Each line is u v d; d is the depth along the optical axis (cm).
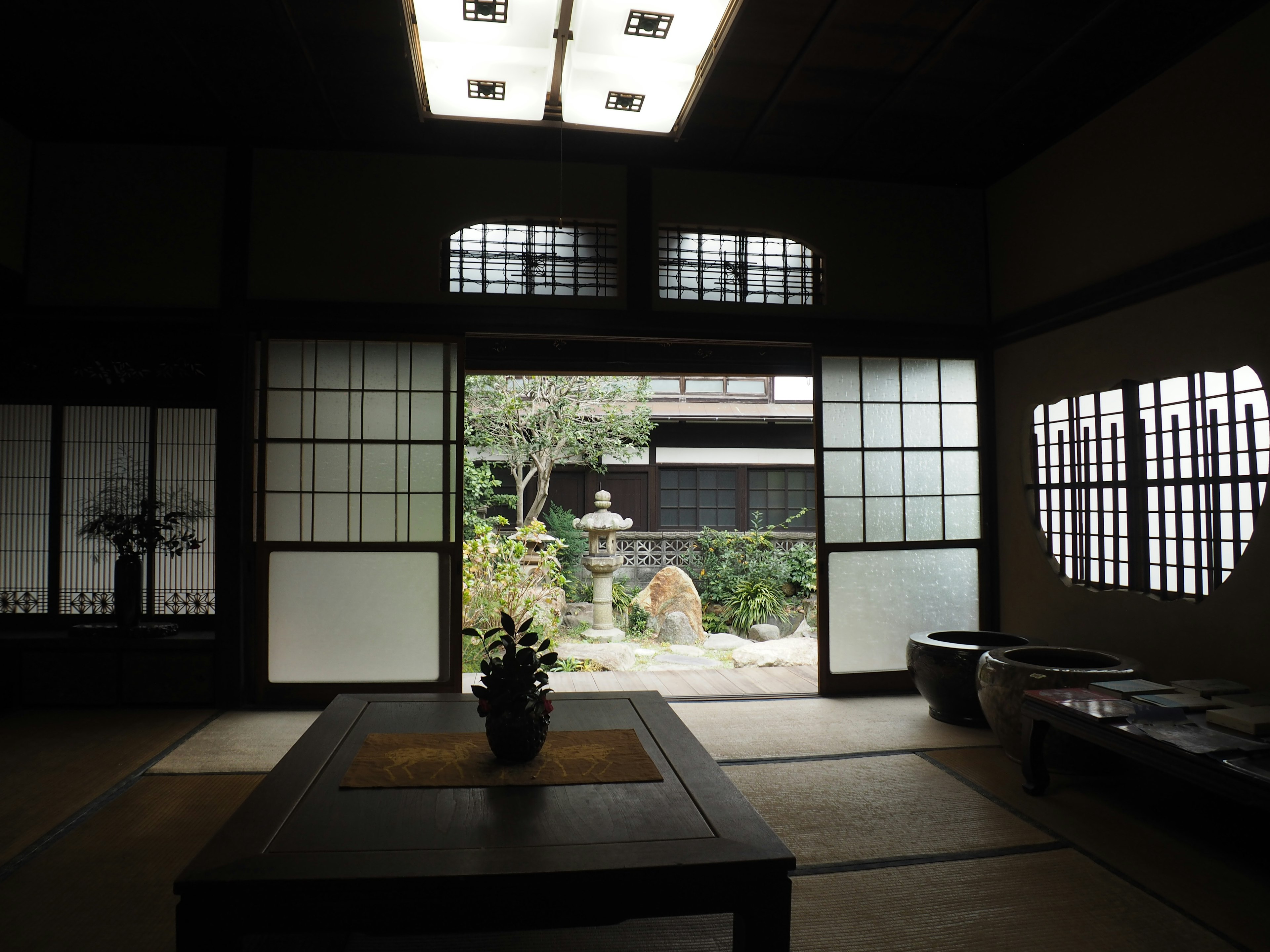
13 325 420
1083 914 206
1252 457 311
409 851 151
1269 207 303
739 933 155
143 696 404
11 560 427
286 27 322
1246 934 197
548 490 1010
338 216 422
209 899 138
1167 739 231
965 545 471
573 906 145
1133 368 370
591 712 253
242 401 412
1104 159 388
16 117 392
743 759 330
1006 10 312
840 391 464
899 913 206
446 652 420
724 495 1041
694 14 313
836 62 348
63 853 239
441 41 329
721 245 457
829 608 451
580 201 439
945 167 456
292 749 213
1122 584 376
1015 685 315
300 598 417
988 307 477
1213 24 322
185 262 413
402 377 428
